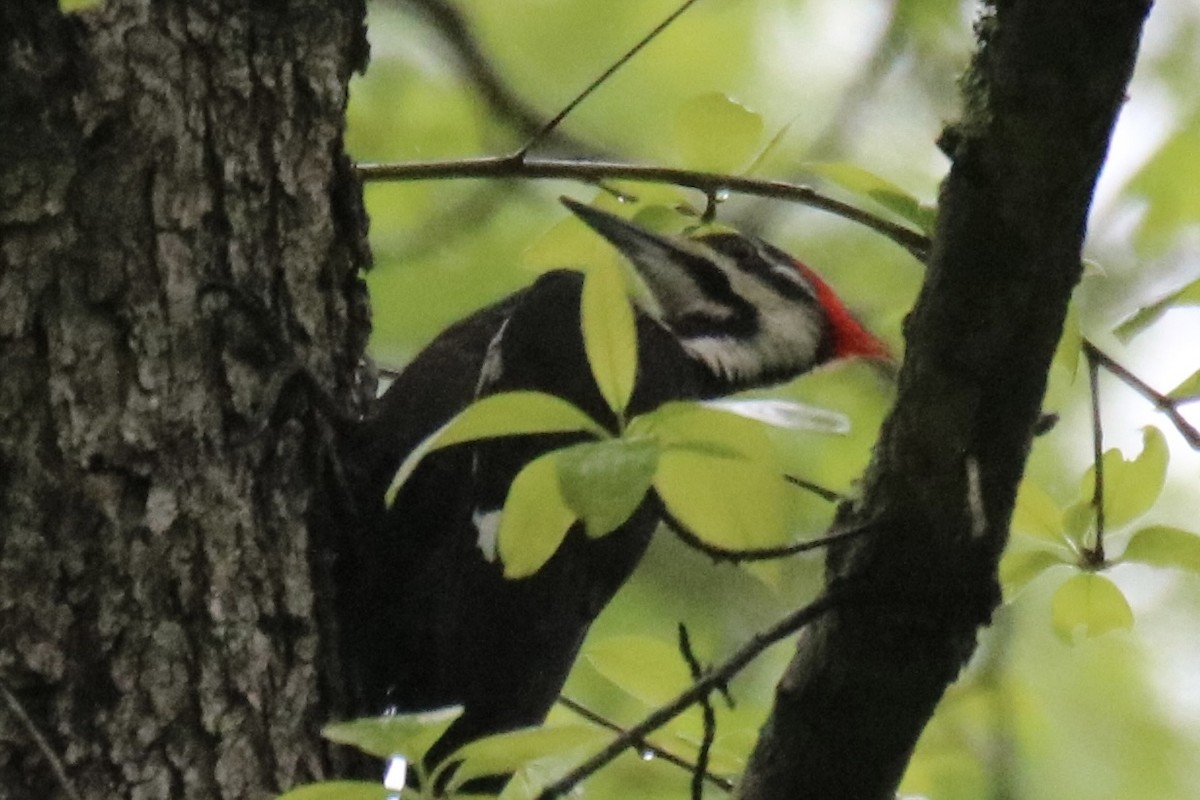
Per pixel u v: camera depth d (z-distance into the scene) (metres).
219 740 4.71
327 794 3.93
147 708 4.59
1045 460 9.20
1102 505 5.32
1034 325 4.45
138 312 4.87
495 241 9.32
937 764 8.02
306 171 5.48
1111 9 4.11
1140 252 9.16
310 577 5.27
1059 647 9.41
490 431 4.03
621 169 6.32
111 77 4.95
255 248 5.28
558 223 6.30
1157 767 9.34
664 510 4.41
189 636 4.74
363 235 5.79
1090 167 4.28
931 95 9.80
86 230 4.82
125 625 4.62
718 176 6.17
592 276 4.07
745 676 8.93
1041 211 4.31
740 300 8.21
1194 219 9.09
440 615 6.21
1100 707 9.43
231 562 4.91
